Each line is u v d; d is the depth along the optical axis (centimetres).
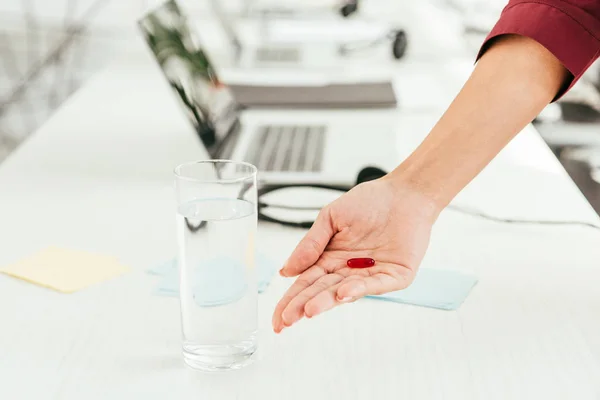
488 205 121
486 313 86
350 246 88
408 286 89
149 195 125
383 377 73
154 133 161
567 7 91
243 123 158
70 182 130
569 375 74
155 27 130
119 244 105
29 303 88
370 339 80
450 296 90
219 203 75
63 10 327
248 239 73
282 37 256
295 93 179
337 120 161
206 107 140
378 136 149
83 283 93
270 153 137
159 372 74
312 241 85
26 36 328
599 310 87
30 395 70
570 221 115
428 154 93
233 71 212
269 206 115
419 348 79
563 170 139
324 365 75
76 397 70
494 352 78
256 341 77
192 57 142
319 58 232
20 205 120
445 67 222
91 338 81
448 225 113
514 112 94
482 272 97
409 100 182
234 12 303
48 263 98
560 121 180
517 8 94
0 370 74
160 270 97
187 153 147
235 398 70
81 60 335
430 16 293
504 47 95
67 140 155
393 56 231
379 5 303
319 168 127
